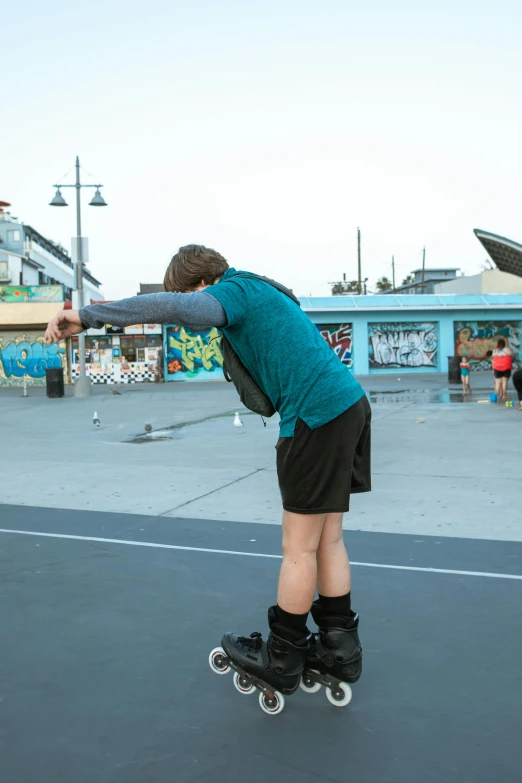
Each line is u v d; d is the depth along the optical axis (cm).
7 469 815
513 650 305
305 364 233
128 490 683
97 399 1994
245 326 233
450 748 231
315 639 261
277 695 253
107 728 247
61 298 2928
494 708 256
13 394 2352
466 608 357
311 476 236
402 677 282
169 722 251
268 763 224
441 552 459
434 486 671
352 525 536
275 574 418
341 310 3147
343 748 232
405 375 3083
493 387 2166
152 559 454
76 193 2098
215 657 280
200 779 216
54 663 301
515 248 2322
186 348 3028
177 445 1005
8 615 359
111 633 333
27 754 232
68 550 477
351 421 238
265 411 252
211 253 253
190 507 605
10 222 6272
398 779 214
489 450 882
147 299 212
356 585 396
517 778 213
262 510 590
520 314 3359
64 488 698
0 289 2923
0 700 269
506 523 530
